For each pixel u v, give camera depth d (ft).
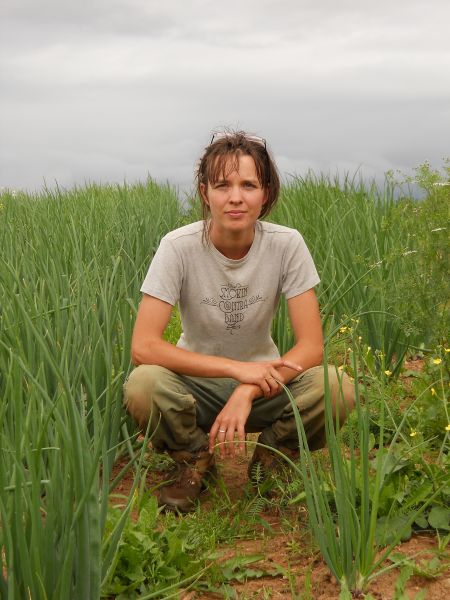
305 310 10.16
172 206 33.14
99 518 7.29
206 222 9.96
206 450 10.32
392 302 13.10
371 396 12.26
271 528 9.61
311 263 10.27
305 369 9.98
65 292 12.47
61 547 6.89
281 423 10.30
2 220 24.81
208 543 9.00
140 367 9.98
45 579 6.79
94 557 6.94
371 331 15.28
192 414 9.93
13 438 8.02
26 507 7.06
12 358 7.39
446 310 12.53
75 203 32.81
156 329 9.97
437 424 11.50
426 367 12.68
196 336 10.37
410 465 9.85
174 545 8.40
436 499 9.48
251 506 10.22
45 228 21.36
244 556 8.74
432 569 8.27
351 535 8.18
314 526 8.18
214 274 9.96
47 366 10.46
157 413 9.88
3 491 6.59
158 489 10.78
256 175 9.41
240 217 9.41
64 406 7.38
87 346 11.03
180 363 9.82
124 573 8.05
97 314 12.66
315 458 11.08
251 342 10.38
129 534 8.25
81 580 6.81
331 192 25.39
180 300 10.27
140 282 17.42
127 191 36.52
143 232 25.62
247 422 10.69
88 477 7.16
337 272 17.24
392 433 12.00
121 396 10.83
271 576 8.57
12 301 11.03
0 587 6.69
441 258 12.69
